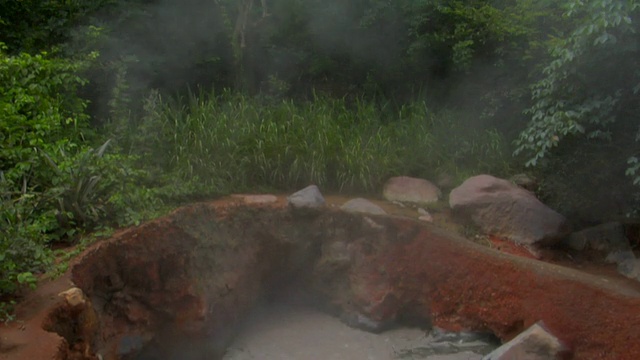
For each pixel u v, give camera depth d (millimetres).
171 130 7184
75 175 5469
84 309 4398
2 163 5469
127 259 5270
